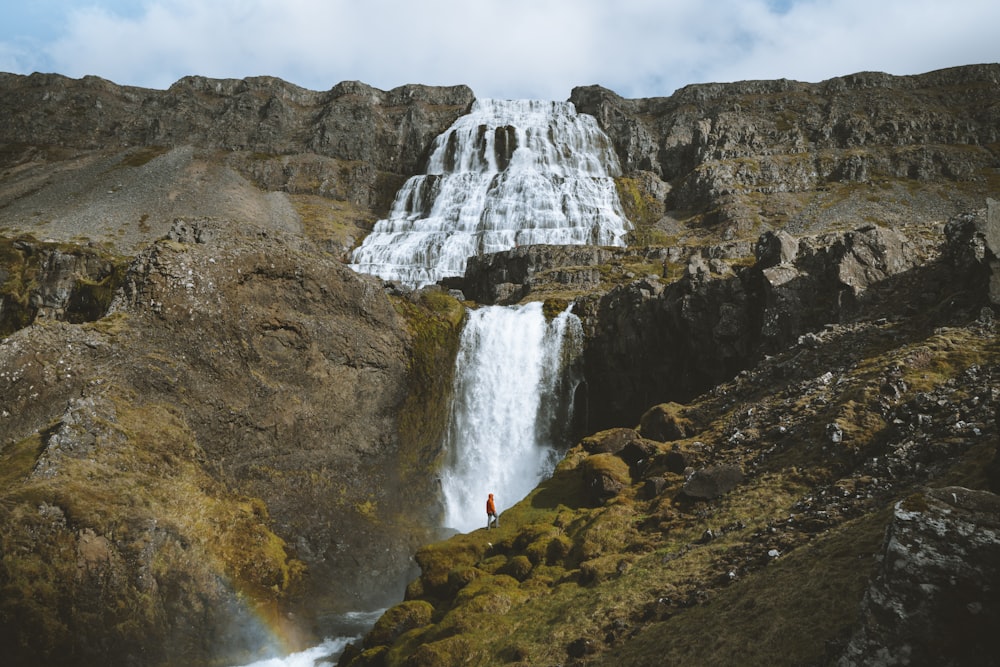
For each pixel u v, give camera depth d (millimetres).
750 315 41781
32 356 34031
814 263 39000
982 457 19406
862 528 18906
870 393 26328
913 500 12531
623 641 19000
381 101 144500
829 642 13961
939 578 11617
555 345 52125
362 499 41250
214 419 37094
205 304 38625
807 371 32031
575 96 136875
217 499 33812
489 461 49875
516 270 71812
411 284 72062
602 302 53000
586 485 31844
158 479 31938
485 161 113125
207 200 103875
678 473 29188
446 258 86500
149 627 27672
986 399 22594
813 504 22109
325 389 41969
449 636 22875
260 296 41031
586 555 25750
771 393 32188
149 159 121375
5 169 121500
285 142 128375
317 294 43156
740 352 41469
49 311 48594
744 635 16484
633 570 23047
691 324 44406
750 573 19547
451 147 118062
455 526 46344
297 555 36250
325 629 32594
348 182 116875
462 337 51844
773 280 38969
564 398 51719
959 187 99188
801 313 37625
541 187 99500
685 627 18125
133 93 144625
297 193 114750
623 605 20781
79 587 26547
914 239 40812
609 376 50750
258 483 37844
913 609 11742
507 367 51688
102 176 113250
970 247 31938
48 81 141500
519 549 29141
